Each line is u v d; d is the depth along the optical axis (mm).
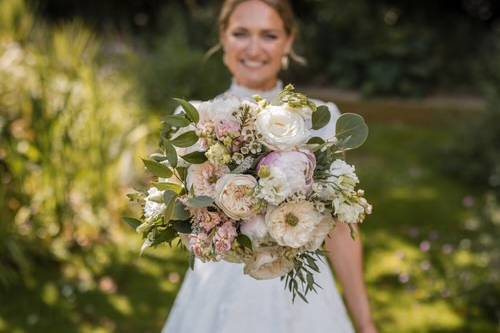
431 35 10398
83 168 4406
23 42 4785
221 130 1336
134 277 4031
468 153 6211
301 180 1305
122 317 3580
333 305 1916
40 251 4121
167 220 1341
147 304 3727
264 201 1304
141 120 5211
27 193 4113
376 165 6617
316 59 10383
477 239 4508
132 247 4391
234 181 1297
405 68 9898
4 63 4332
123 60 6977
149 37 11000
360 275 1840
